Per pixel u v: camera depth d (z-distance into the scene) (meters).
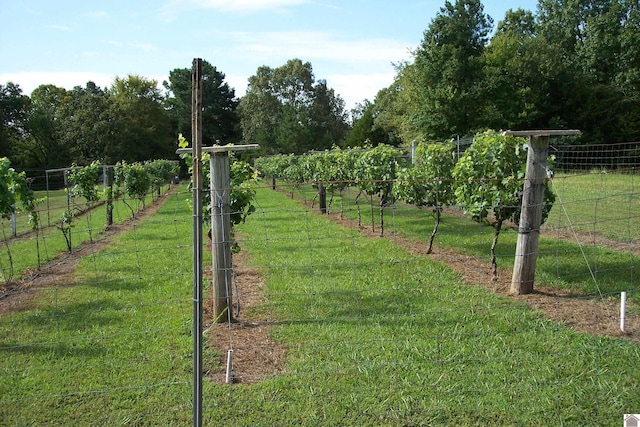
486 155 6.79
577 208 12.83
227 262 5.35
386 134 48.75
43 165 47.44
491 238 9.90
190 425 3.53
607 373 4.04
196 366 2.90
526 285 6.17
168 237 11.57
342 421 3.50
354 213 14.97
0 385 4.16
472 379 3.99
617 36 36.22
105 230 13.30
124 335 5.15
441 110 34.62
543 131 5.82
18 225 15.21
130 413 3.68
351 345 4.71
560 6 45.16
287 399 3.79
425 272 7.36
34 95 61.28
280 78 62.06
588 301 5.77
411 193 9.04
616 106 34.53
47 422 3.61
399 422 3.48
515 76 35.50
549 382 3.92
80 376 4.29
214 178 5.21
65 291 6.99
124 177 18.81
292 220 13.81
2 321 5.79
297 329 5.17
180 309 5.95
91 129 49.09
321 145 53.25
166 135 57.75
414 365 4.25
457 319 5.29
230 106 64.62
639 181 17.17
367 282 6.89
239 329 5.25
